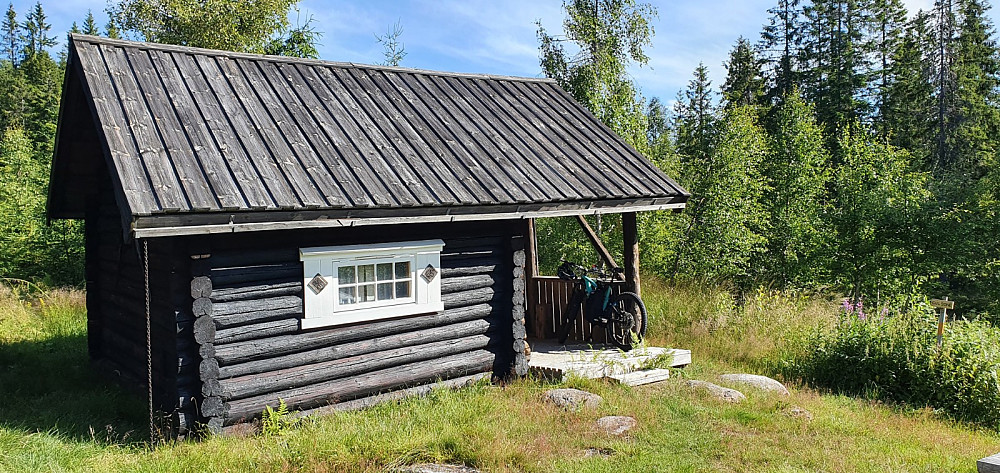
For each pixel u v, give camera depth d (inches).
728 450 261.0
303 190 272.4
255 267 276.7
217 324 267.6
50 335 459.5
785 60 1581.0
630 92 741.3
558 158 379.6
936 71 1499.8
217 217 247.3
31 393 324.5
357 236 302.8
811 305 518.6
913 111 1393.9
